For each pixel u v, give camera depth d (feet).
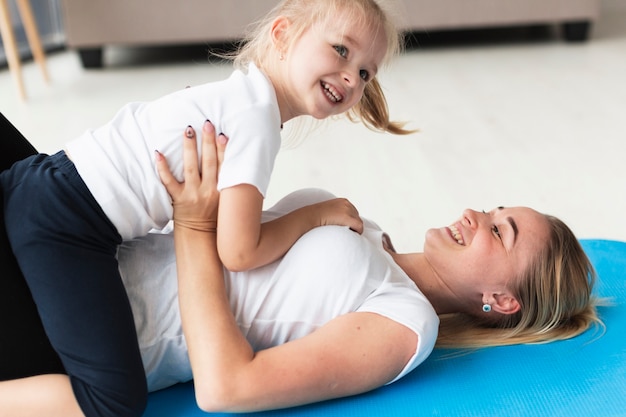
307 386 4.20
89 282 4.15
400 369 4.36
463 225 4.98
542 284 4.84
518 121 10.62
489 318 5.05
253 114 4.27
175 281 4.52
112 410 4.10
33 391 4.09
